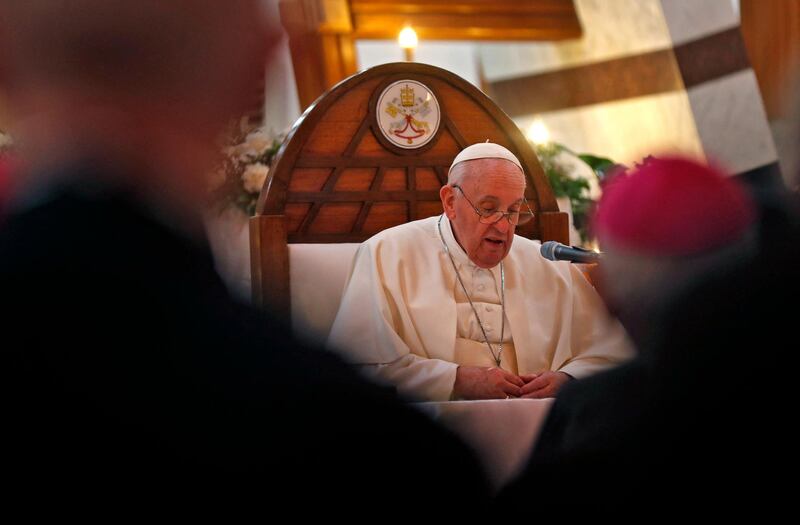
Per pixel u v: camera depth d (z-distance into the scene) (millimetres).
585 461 3568
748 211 3312
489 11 25859
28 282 1938
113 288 1950
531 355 11773
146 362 1953
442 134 12750
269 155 12609
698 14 22391
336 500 2039
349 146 12367
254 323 2090
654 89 24453
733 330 3221
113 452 1935
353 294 11633
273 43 2109
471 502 2162
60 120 2053
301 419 2029
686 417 3279
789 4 19344
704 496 3266
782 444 3186
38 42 2004
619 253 3396
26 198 2057
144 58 2029
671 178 3309
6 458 1910
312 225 12227
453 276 11977
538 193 12977
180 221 2084
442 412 7547
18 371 1913
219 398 1984
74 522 1921
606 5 25422
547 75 27750
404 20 24578
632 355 3699
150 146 2074
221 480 1978
